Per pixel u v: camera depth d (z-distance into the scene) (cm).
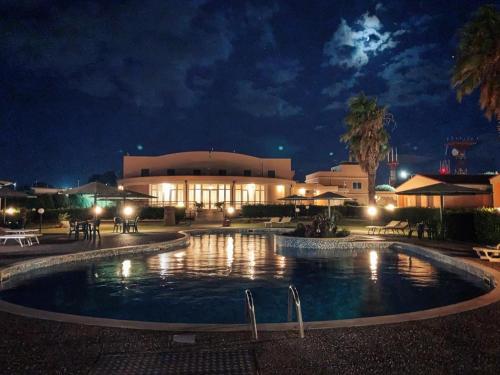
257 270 1370
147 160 5562
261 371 489
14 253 1533
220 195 5400
